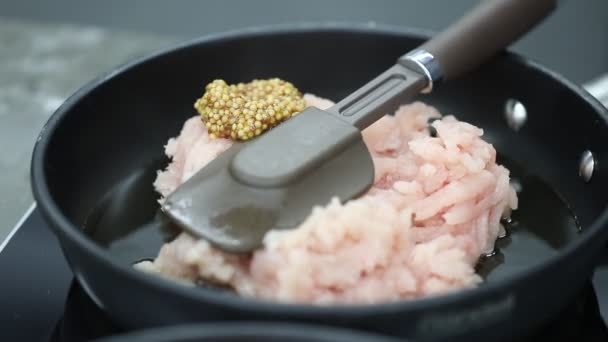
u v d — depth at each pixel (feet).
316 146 1.54
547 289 1.35
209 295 1.27
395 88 1.67
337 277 1.42
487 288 1.29
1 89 2.10
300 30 1.84
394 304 1.27
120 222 1.69
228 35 1.82
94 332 1.52
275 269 1.43
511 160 1.80
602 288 1.57
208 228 1.49
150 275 1.30
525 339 1.48
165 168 1.78
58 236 1.39
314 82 1.90
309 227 1.45
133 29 2.97
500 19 1.76
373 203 1.51
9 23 2.34
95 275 1.37
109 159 1.74
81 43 2.28
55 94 2.09
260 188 1.50
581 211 1.69
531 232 1.67
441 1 2.79
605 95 1.99
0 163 1.89
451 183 1.60
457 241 1.57
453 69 1.72
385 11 2.84
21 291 1.58
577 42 2.84
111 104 1.73
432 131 1.81
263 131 1.65
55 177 1.60
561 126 1.73
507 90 1.81
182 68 1.81
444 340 1.32
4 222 1.75
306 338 1.21
